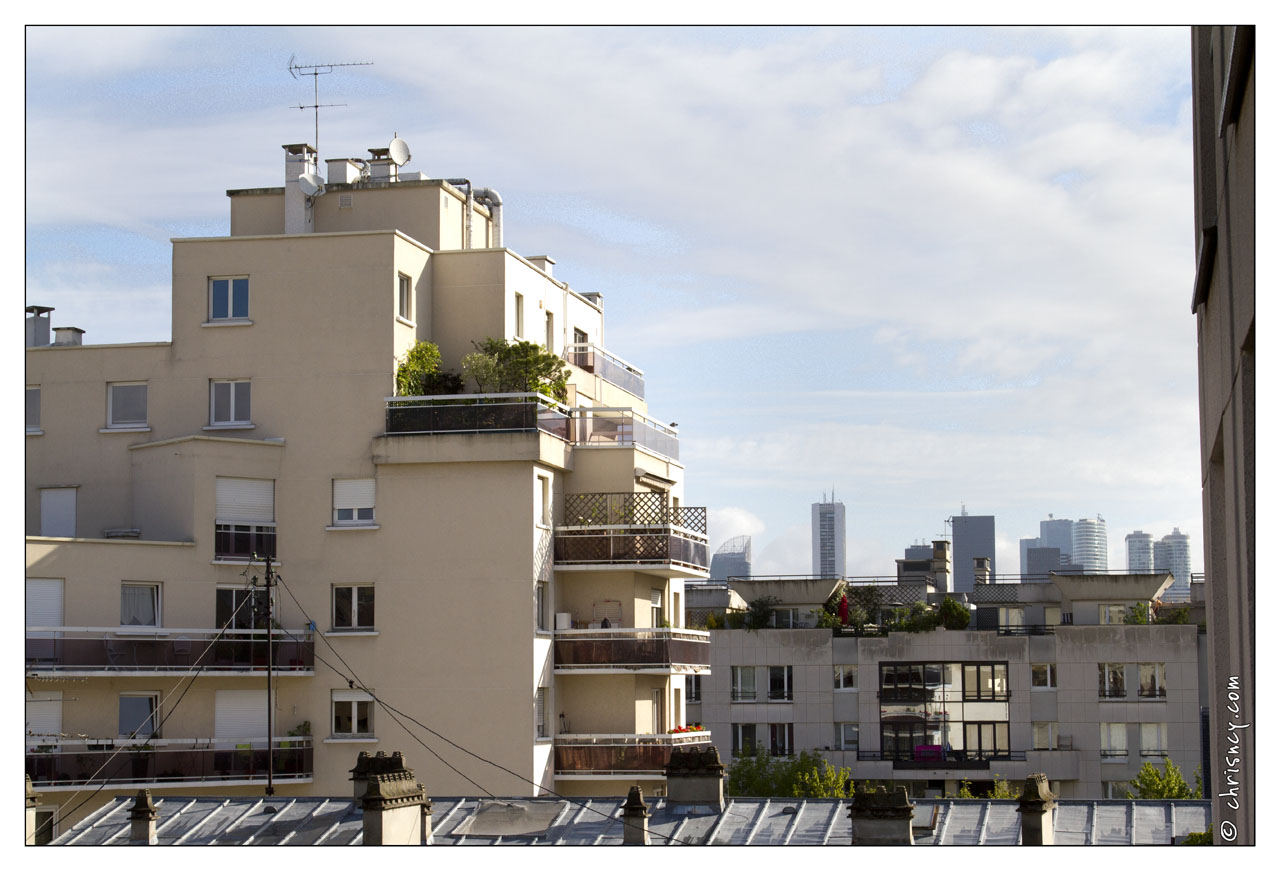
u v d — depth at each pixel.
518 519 47.41
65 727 44.62
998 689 85.31
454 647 47.28
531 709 46.66
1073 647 84.69
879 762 85.19
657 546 49.38
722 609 95.62
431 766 46.88
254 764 46.00
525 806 30.86
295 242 49.88
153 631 45.59
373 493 48.38
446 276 52.16
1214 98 17.81
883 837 26.11
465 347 51.81
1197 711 82.88
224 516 47.84
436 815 31.33
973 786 84.38
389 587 47.81
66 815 43.72
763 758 78.06
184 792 45.12
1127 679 83.94
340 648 47.72
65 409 50.91
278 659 47.09
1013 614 93.69
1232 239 15.08
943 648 86.19
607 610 50.41
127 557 46.03
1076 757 83.56
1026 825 27.34
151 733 45.72
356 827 29.88
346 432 48.69
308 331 49.44
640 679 50.19
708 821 29.14
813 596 90.38
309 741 47.16
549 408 49.31
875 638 87.00
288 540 48.47
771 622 88.62
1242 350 14.63
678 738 50.12
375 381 48.81
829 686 86.88
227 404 49.81
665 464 54.31
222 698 46.66
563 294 57.91
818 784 74.94
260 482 48.53
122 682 45.59
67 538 45.28
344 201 54.41
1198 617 88.00
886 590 94.00
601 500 50.34
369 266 49.34
